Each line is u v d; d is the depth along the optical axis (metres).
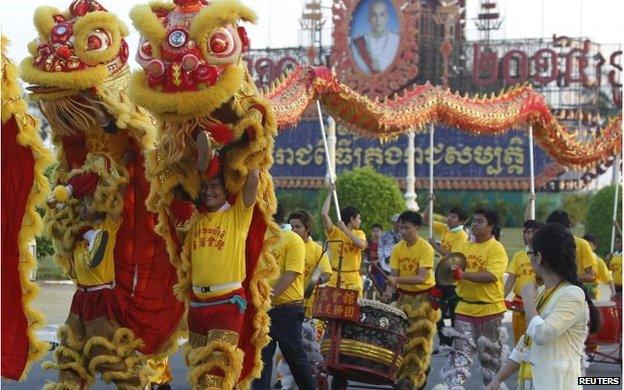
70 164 11.86
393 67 71.06
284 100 14.26
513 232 64.88
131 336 11.58
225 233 10.43
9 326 11.27
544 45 71.56
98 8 11.59
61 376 11.48
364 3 71.81
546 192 69.62
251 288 10.76
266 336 10.85
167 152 10.38
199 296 10.49
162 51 10.09
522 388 9.36
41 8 11.34
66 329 11.55
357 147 70.12
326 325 14.05
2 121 11.12
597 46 71.38
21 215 11.20
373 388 14.68
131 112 11.50
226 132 10.06
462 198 69.00
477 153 68.69
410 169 56.97
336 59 72.81
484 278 14.22
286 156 71.44
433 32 72.44
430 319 14.52
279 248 12.87
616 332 18.05
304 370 13.11
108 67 11.44
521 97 19.72
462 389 14.30
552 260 8.98
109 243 11.62
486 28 74.06
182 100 9.90
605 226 47.56
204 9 9.94
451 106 17.77
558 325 8.75
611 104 71.25
